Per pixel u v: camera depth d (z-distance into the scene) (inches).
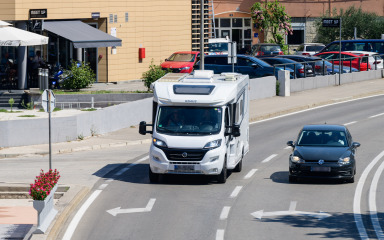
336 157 1539.1
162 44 3836.1
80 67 3024.1
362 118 2630.4
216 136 1530.5
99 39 3046.3
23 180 1587.1
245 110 1788.9
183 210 1327.5
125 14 3602.4
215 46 4146.2
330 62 3885.3
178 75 1723.7
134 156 1943.9
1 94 2768.2
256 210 1328.7
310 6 5398.6
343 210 1333.7
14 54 3026.6
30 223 1261.1
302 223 1234.0
